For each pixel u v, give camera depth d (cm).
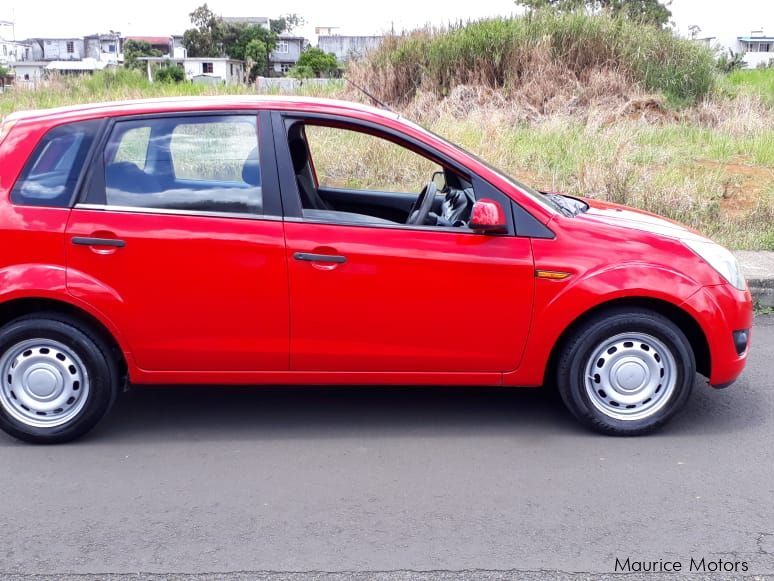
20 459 427
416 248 428
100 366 435
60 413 439
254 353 434
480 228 425
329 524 361
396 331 434
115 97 1639
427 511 373
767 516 370
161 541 348
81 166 428
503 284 431
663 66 1567
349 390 527
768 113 1530
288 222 427
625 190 961
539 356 441
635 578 321
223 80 1941
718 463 423
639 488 396
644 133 1288
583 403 448
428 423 474
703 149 1236
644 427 450
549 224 436
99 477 407
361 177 630
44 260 420
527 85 1488
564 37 1580
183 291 425
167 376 438
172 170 432
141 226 422
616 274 431
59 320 430
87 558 334
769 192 1021
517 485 398
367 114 445
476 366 443
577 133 1244
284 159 433
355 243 426
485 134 1211
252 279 425
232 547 343
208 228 424
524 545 345
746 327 454
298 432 462
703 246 454
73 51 12331
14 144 432
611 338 442
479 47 1570
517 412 491
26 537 351
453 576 322
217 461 425
